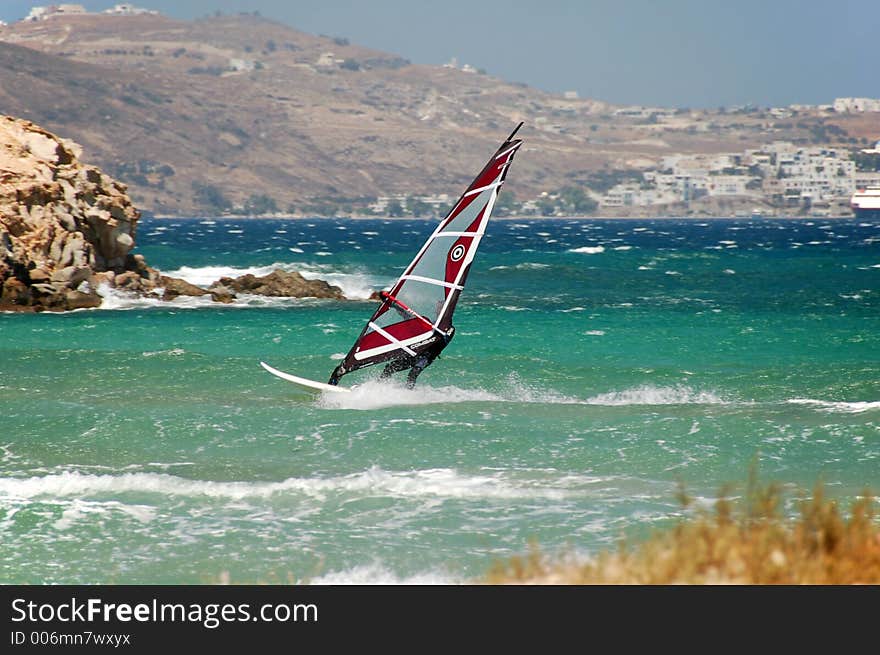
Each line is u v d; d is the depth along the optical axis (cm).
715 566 3244
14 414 8150
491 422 7881
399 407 8469
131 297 17462
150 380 9706
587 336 13375
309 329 13950
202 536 5403
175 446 7244
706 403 8681
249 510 5822
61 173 17700
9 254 16025
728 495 5978
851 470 6525
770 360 11325
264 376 9969
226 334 13375
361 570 4869
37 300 16150
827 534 3291
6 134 17650
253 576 4841
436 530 5447
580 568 3500
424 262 8638
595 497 5988
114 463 6844
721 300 19225
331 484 6244
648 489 6150
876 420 7819
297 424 7831
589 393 9219
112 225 17788
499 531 5416
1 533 5450
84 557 5125
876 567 3139
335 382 8888
